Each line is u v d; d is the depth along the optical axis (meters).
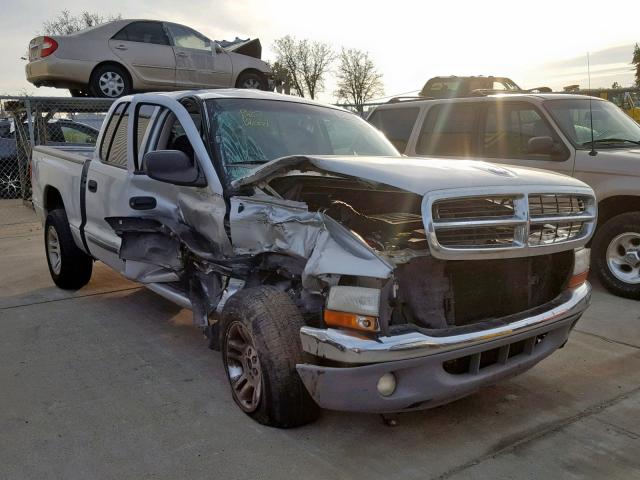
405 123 7.94
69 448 3.24
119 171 5.07
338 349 2.88
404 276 3.13
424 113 7.71
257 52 14.14
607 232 6.13
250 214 3.63
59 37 11.31
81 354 4.57
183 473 3.01
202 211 4.05
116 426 3.47
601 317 5.48
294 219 3.32
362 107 11.01
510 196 3.17
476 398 3.88
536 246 3.27
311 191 4.04
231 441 3.30
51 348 4.69
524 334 3.26
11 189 13.80
